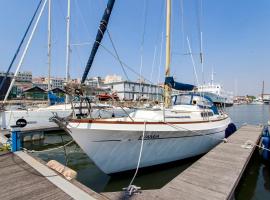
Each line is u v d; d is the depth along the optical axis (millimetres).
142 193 3799
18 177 4227
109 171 5555
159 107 7527
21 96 24797
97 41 5766
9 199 3375
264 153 7562
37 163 5039
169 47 7629
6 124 10281
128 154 5551
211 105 9539
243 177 6059
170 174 6258
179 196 3678
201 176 4520
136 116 6520
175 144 6238
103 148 5238
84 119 4977
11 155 5715
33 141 10531
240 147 6941
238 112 36094
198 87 8695
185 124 6348
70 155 8180
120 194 3748
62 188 3746
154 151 5879
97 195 3504
